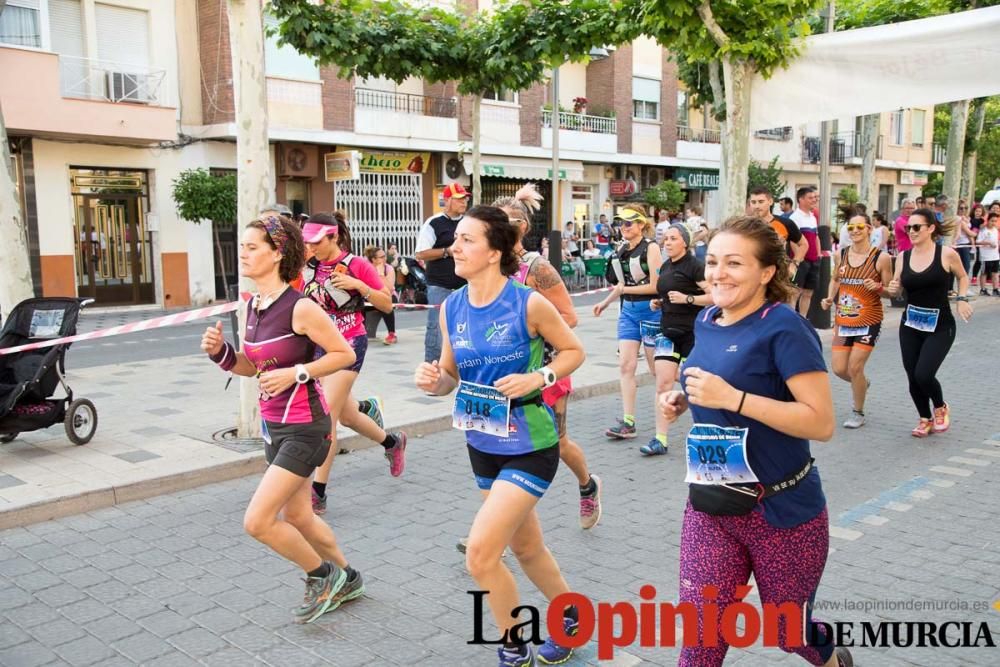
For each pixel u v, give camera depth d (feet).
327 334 12.66
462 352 11.05
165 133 62.13
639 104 98.99
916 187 140.97
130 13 63.31
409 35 37.65
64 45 60.54
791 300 8.82
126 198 65.16
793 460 8.66
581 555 15.79
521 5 36.22
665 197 94.68
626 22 32.78
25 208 59.26
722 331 8.89
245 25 22.41
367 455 23.34
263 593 14.24
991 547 15.96
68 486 19.01
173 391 30.76
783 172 116.98
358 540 16.71
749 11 28.07
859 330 24.93
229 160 68.85
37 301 23.17
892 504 18.53
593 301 67.41
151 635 12.71
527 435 10.69
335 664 11.80
